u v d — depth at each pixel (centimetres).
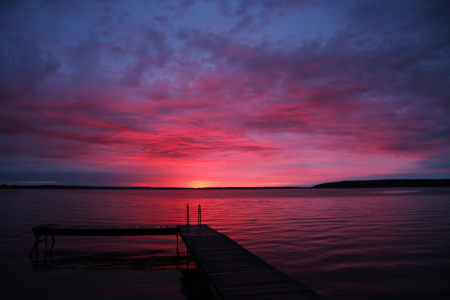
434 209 3575
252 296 538
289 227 2092
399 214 2981
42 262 1183
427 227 2033
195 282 941
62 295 821
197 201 6500
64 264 1155
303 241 1559
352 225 2172
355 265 1110
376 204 4700
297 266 1101
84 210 3575
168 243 1591
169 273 1047
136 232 1385
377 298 809
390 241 1546
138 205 4744
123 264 1162
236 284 607
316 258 1212
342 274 1009
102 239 1702
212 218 2723
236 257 853
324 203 5262
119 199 7119
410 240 1572
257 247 1420
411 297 816
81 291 854
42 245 1516
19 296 809
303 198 7975
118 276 1002
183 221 2455
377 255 1256
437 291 859
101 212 3303
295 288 581
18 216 2788
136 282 940
